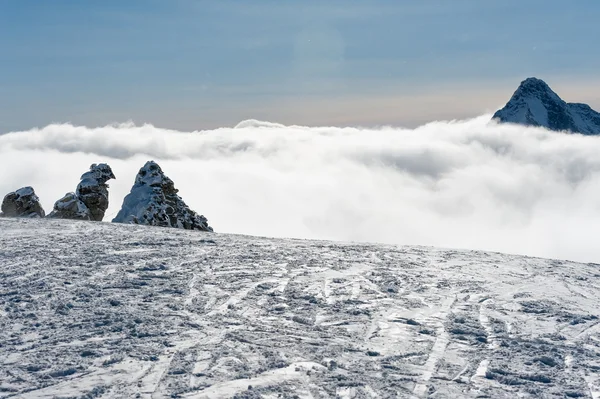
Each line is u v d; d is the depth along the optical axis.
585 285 14.70
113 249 17.19
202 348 8.69
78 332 9.38
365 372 7.88
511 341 9.58
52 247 17.28
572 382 7.81
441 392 7.25
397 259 17.47
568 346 9.45
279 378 7.54
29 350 8.50
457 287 13.73
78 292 11.98
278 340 9.23
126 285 12.70
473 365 8.35
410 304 11.89
